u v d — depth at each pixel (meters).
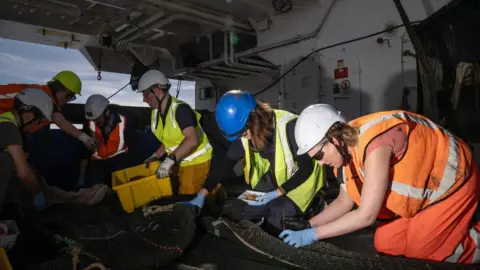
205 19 6.12
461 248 1.96
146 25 6.40
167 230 2.62
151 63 7.92
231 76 7.55
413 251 2.05
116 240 2.48
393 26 4.83
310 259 2.09
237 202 3.02
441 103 4.26
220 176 3.01
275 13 6.10
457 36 4.09
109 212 3.21
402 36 4.77
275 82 6.18
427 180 1.89
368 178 1.77
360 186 1.98
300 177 2.67
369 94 5.10
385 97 4.95
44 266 2.03
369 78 5.09
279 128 2.60
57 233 2.57
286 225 2.49
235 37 6.64
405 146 1.82
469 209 1.95
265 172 2.98
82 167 4.38
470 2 3.99
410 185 1.85
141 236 2.53
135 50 7.63
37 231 2.56
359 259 2.02
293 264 2.11
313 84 5.69
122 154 4.31
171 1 5.60
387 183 1.76
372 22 5.02
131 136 4.44
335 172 2.33
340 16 5.34
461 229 1.94
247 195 2.99
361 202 1.81
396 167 1.85
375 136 1.77
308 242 2.08
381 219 2.19
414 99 4.71
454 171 1.88
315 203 2.99
